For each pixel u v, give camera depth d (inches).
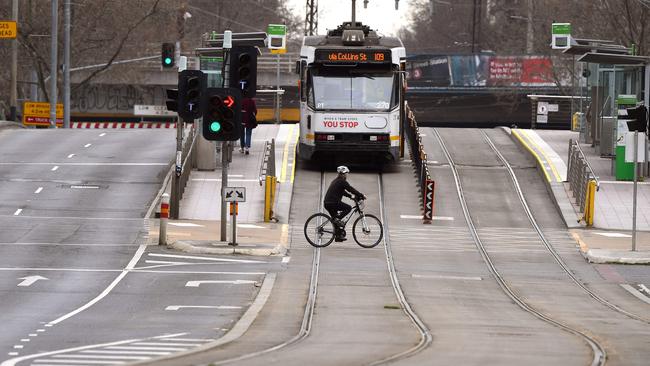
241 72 4279.0
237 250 4256.9
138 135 7691.9
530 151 6781.5
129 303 3149.6
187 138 6146.7
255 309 3058.6
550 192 5797.2
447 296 3447.3
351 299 3321.9
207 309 3058.6
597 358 2235.5
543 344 2468.0
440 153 6943.9
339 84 6141.7
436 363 2117.4
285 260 4151.1
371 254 4362.7
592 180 5201.8
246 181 5885.8
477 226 5132.9
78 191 5649.6
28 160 6535.4
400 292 3496.6
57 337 2527.1
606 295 3550.7
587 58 5890.8
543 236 4891.7
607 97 6835.6
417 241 4697.3
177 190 5157.5
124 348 2354.8
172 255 4192.9
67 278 3631.9
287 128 7760.8
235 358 2169.0
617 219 5280.5
